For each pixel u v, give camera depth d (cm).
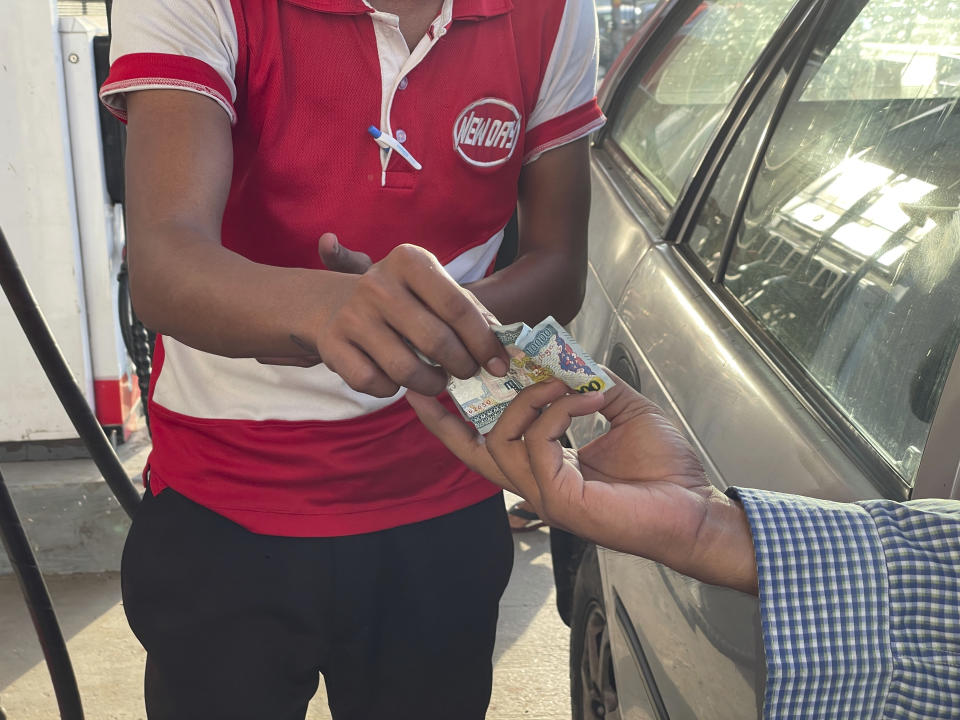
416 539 125
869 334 123
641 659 151
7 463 318
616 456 87
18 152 297
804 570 77
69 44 296
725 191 192
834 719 77
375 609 127
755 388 137
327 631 124
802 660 75
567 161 132
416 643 130
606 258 232
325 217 113
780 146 176
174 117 99
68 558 309
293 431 118
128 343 320
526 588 307
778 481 120
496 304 121
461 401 85
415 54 110
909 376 111
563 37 123
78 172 308
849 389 122
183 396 122
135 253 94
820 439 119
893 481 105
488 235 125
